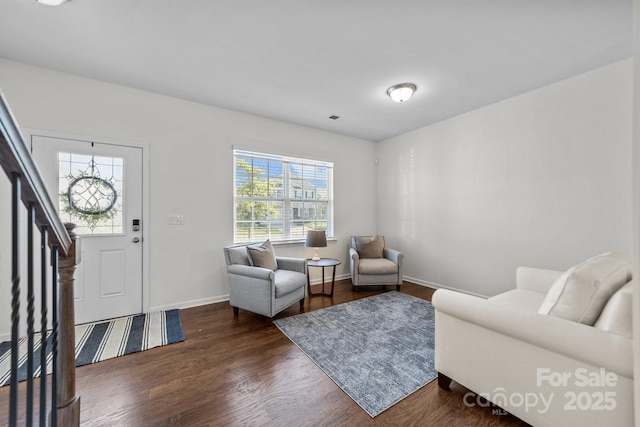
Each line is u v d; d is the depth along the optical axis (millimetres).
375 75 2502
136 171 2768
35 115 2340
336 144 4293
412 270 4160
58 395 1059
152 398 1545
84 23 1823
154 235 2861
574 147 2512
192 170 3072
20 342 2209
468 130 3385
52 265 980
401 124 3857
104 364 1884
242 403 1512
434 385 1673
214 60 2273
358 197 4562
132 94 2748
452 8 1695
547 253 2701
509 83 2645
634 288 914
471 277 3375
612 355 993
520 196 2896
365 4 1668
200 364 1890
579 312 1228
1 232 2186
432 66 2352
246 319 2688
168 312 2857
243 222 3486
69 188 2480
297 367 1856
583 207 2467
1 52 2154
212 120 3201
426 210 3932
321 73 2471
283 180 3840
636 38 889
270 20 1808
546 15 1745
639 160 890
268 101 3078
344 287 3875
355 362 1917
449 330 1562
